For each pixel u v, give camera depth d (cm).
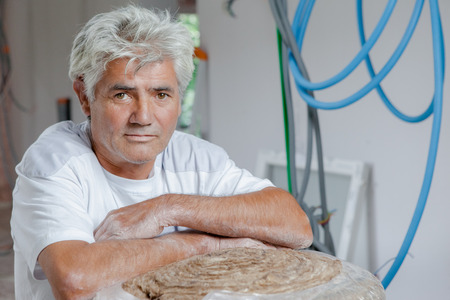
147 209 93
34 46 433
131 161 95
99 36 90
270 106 227
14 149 470
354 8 189
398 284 188
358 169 191
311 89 154
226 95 249
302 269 77
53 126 109
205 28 257
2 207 438
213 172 112
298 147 215
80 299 79
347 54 194
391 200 187
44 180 94
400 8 175
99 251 82
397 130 182
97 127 95
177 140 116
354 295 73
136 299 74
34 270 86
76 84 100
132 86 90
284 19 158
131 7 98
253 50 232
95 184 101
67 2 384
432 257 176
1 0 454
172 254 86
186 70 97
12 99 461
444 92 166
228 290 70
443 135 169
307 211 165
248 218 95
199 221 93
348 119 198
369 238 195
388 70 136
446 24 164
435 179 173
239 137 245
